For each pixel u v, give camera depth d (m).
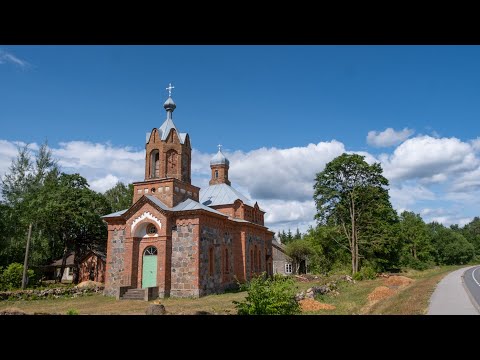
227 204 42.81
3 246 45.16
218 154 50.66
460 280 36.41
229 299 28.89
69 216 51.22
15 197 52.91
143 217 33.59
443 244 111.00
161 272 31.84
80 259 53.19
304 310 19.92
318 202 56.91
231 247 39.25
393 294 26.84
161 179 35.28
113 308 24.92
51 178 57.50
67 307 25.72
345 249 57.66
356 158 54.97
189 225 32.78
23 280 36.91
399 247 58.38
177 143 37.31
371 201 54.91
